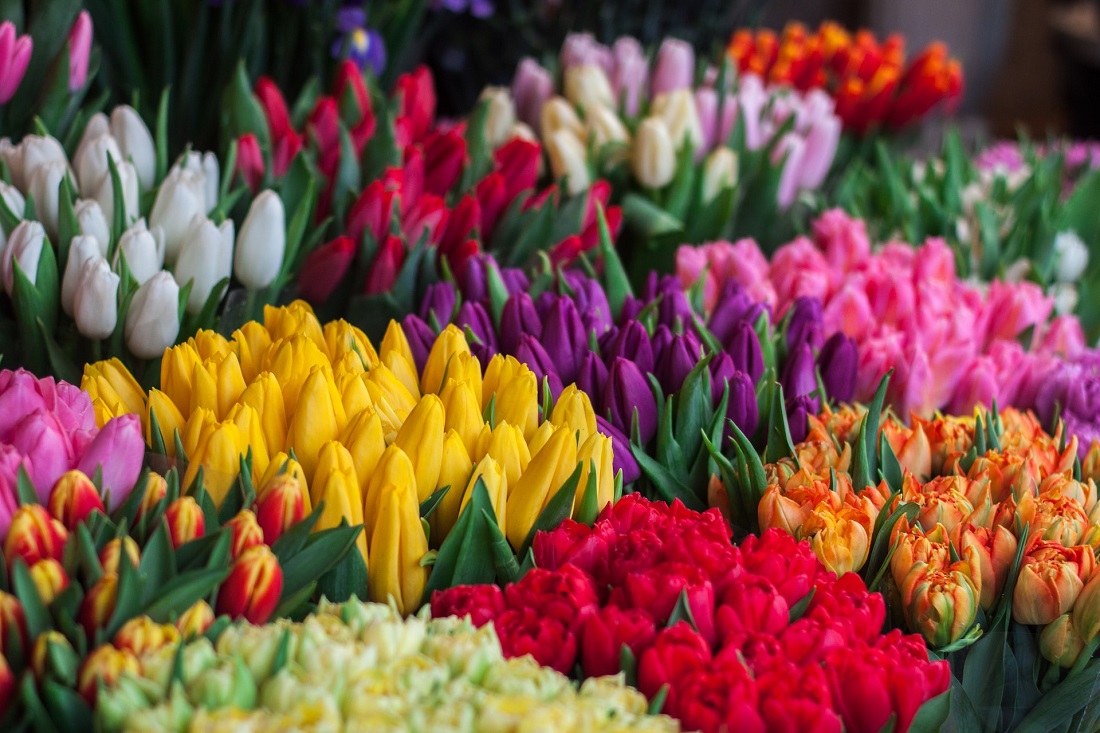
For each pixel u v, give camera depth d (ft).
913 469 4.28
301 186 4.98
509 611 3.64
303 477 3.80
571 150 5.61
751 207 5.80
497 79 8.42
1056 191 6.70
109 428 3.74
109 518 3.72
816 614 3.67
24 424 3.73
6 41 4.81
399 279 4.84
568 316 4.41
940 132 9.14
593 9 8.02
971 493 4.12
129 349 4.45
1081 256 5.90
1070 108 17.37
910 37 13.94
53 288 4.45
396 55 6.43
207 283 4.54
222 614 3.59
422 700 3.44
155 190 4.76
